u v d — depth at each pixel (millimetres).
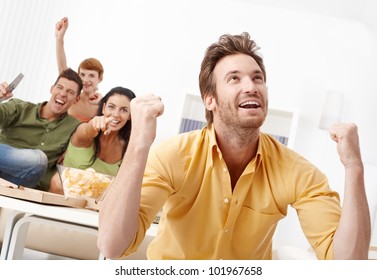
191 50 4328
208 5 4379
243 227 1460
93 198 2406
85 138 3010
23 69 4051
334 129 1343
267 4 4324
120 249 1220
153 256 1517
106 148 3008
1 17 3727
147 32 4363
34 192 2148
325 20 4312
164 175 1368
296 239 3947
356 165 1319
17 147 3014
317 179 1452
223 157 1470
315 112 4203
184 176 1400
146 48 4348
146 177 1350
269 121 4145
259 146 1441
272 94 4258
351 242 1281
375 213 3527
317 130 4168
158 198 1319
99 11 4395
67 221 2271
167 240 1480
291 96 4242
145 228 1289
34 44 4109
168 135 4219
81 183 2418
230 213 1411
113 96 3016
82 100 3428
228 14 4359
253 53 1458
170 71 4312
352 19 4250
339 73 4250
